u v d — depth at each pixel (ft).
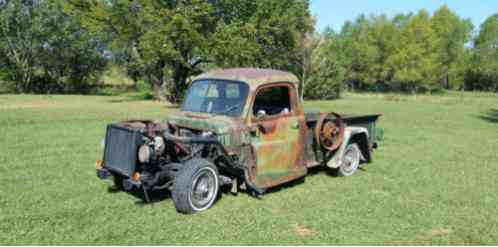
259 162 17.66
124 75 155.43
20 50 122.31
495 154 30.17
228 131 16.58
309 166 20.99
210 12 69.82
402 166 25.49
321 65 110.73
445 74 191.31
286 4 82.12
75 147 28.30
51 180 19.90
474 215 16.60
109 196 17.66
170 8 68.44
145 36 66.13
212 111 18.22
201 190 16.02
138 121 18.29
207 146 16.98
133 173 15.70
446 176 23.09
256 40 73.97
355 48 189.16
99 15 72.59
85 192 18.16
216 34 66.90
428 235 14.46
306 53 105.81
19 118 43.60
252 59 70.69
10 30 117.80
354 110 73.56
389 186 20.66
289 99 19.31
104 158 17.12
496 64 185.88
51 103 72.43
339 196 18.72
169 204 16.84
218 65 71.15
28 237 13.30
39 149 27.27
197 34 65.00
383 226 15.17
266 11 75.15
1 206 16.05
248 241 13.51
